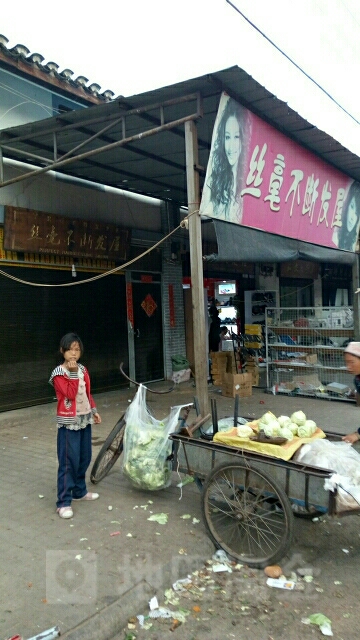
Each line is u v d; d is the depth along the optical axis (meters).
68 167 7.84
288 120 5.86
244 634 2.77
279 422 3.74
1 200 7.40
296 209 6.97
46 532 3.75
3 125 7.42
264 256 6.19
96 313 9.01
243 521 3.50
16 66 7.19
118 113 5.55
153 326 10.31
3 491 4.61
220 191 5.27
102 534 3.72
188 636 2.76
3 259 7.38
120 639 2.74
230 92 4.99
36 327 7.95
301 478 3.23
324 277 16.55
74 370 4.11
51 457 5.64
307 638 2.73
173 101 5.13
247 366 10.27
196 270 5.04
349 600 3.05
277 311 9.65
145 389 4.67
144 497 4.43
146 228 10.09
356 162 7.61
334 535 3.89
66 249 8.20
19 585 3.04
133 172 8.23
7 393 7.51
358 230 9.28
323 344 8.99
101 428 7.02
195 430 4.34
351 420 7.27
